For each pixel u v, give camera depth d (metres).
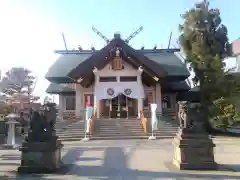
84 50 36.41
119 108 30.80
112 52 29.42
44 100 10.59
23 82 52.56
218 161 12.01
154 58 34.88
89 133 22.92
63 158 13.27
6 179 8.87
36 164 9.93
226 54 30.81
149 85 32.12
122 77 30.03
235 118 27.17
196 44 29.02
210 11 30.27
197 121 10.39
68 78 31.48
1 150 17.12
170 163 11.52
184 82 36.03
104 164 11.62
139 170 10.26
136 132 23.66
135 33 35.75
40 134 10.13
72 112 32.06
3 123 23.12
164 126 24.95
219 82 26.64
